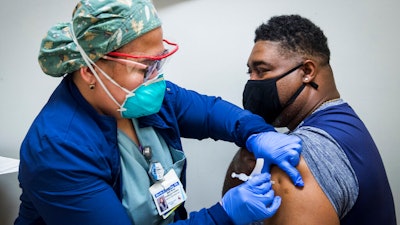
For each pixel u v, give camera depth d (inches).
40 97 71.2
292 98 41.8
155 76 35.4
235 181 46.8
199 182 69.7
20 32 68.1
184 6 61.8
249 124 43.2
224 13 60.5
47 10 66.2
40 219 42.2
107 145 36.4
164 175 41.5
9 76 70.9
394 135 60.5
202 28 62.0
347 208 35.0
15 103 72.3
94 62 32.8
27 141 33.8
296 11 58.4
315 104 41.2
